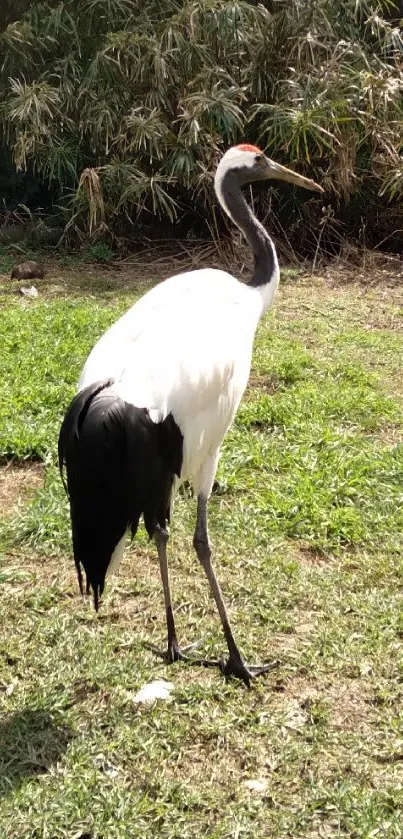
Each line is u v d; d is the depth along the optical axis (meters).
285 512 4.58
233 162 4.47
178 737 3.13
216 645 3.64
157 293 3.72
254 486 4.85
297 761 3.04
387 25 9.88
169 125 9.72
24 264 8.90
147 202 10.12
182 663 3.52
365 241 10.02
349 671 3.49
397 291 8.81
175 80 9.65
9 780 2.91
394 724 3.20
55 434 5.23
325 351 6.97
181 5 10.02
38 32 9.93
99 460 2.96
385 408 5.82
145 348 3.27
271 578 4.07
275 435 5.42
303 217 10.00
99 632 3.71
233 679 3.45
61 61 9.84
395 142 9.59
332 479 4.85
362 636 3.68
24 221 10.48
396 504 4.70
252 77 9.74
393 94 9.50
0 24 10.36
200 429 3.37
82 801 2.83
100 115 9.39
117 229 10.09
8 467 5.06
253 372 6.42
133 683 3.40
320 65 9.67
